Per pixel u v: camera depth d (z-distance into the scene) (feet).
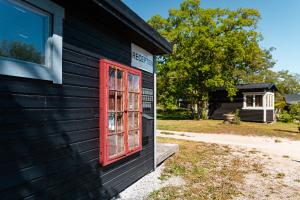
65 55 9.60
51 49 8.84
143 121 16.88
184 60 71.92
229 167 21.01
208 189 15.39
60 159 9.21
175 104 78.13
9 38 7.51
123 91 13.74
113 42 13.32
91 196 11.11
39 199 8.21
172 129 49.78
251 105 71.00
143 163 17.24
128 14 11.99
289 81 172.24
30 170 7.88
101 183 11.96
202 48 70.64
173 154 24.93
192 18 76.59
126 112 13.97
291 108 74.64
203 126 55.67
